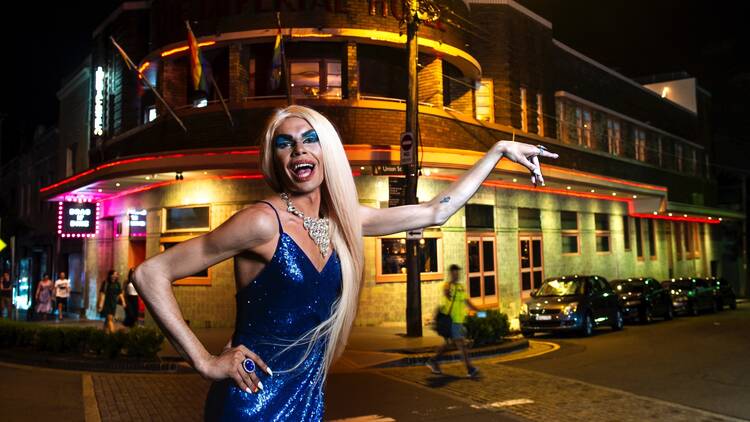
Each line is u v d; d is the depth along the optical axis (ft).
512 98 73.77
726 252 148.15
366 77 61.05
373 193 57.52
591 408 25.80
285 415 5.98
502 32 73.82
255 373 5.92
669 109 123.44
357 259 6.62
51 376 34.86
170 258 5.97
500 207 70.28
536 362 39.09
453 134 60.85
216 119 55.93
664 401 27.09
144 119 71.36
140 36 72.13
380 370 36.55
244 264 6.21
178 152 53.16
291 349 6.10
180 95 61.93
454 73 70.23
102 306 49.34
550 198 79.66
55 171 96.78
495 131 66.33
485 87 72.69
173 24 59.98
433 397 28.30
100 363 37.19
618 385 30.94
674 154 121.29
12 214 104.63
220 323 56.80
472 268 65.46
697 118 135.23
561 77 88.07
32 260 107.55
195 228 59.57
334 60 59.00
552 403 26.81
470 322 44.24
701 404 26.45
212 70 61.77
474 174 7.44
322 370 6.38
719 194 151.94
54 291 80.53
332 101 55.47
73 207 73.56
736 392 29.01
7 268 123.03
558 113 84.84
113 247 73.46
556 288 58.65
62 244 90.99
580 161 82.69
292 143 6.42
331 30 56.13
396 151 51.80
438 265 61.26
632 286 69.46
